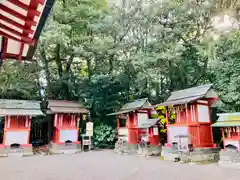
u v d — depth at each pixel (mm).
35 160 12281
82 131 19156
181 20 16531
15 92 18672
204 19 16234
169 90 19516
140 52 18469
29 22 2875
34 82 19766
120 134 17422
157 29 16578
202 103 12461
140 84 18812
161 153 13195
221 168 9438
